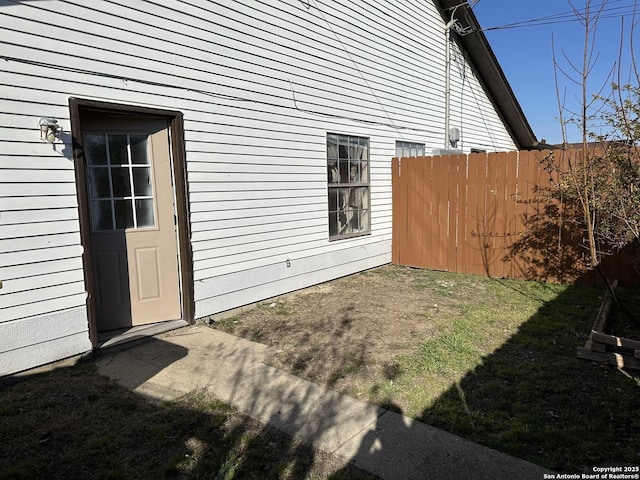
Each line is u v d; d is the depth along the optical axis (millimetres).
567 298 6043
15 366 3643
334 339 4605
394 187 8859
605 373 3646
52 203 3812
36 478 2404
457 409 3107
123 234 4695
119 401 3287
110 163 4582
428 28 9781
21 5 3537
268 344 4504
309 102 6668
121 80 4246
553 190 6914
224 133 5332
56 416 3057
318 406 3203
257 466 2527
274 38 5949
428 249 8469
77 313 4031
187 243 4969
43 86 3705
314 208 6926
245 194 5680
